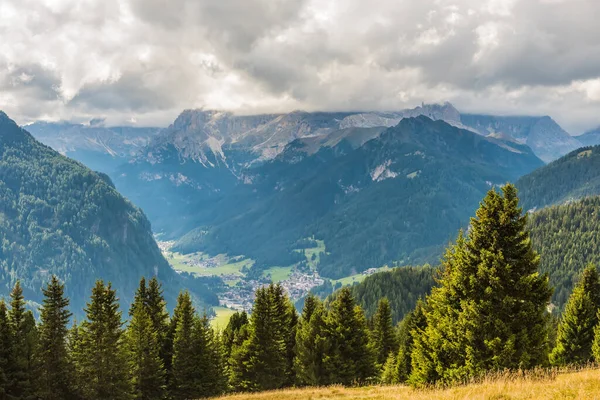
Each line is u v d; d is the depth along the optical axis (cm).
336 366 6406
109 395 6078
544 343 3125
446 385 3048
